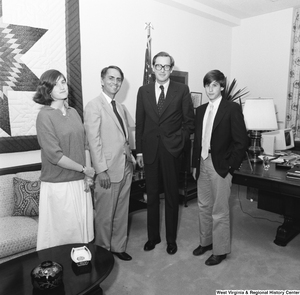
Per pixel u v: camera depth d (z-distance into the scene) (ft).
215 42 15.31
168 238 8.32
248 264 7.73
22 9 8.31
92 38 10.21
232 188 14.70
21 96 8.49
